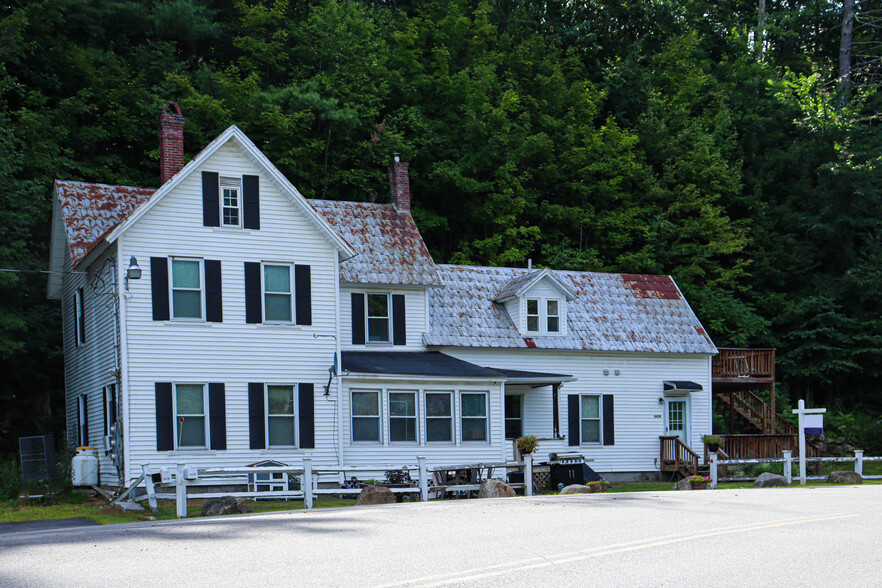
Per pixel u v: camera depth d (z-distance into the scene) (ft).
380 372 85.10
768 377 113.09
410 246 100.63
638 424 106.32
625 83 163.84
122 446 75.41
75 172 114.01
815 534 41.32
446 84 146.10
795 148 160.25
